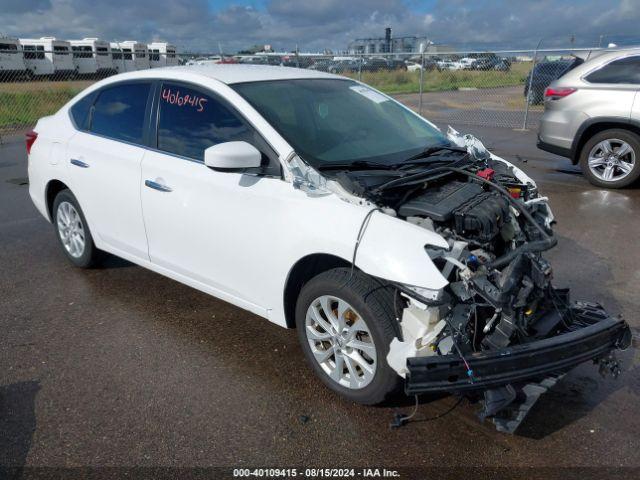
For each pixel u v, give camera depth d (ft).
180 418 9.98
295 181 10.61
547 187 25.52
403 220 10.03
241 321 13.52
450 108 52.65
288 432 9.61
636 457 8.96
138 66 80.74
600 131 25.05
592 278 15.57
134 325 13.35
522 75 55.06
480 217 9.80
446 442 9.33
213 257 12.09
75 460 9.00
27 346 12.44
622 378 11.03
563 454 9.04
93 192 14.64
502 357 8.64
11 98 55.57
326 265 10.84
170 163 12.69
